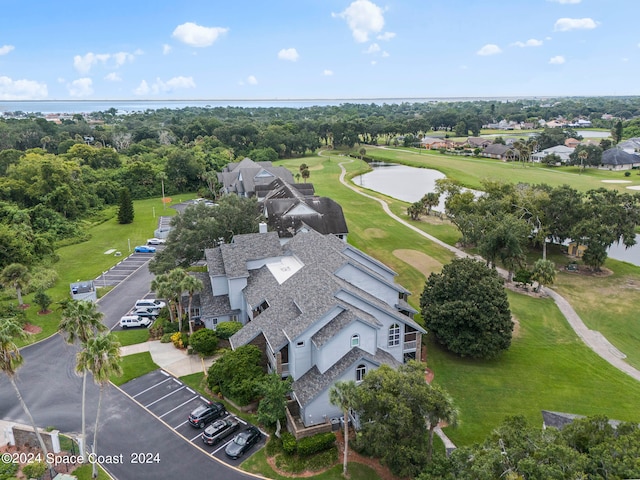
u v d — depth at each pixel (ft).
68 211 338.95
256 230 220.23
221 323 163.12
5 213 293.84
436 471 85.81
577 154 544.62
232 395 124.88
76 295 199.62
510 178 481.46
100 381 98.17
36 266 232.73
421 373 100.78
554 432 84.12
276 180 330.75
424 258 253.85
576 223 248.52
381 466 105.81
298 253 179.32
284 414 117.08
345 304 128.06
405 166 618.44
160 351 158.71
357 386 107.04
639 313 195.00
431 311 156.87
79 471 105.50
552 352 162.50
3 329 100.42
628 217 244.42
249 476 103.76
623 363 157.58
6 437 116.47
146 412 126.82
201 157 508.12
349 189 442.91
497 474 77.87
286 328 127.44
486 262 246.88
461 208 296.51
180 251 201.26
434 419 94.63
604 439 81.46
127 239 303.68
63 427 120.67
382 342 136.26
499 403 132.67
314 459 107.86
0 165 413.80
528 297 209.36
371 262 172.65
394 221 331.77
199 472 104.99
